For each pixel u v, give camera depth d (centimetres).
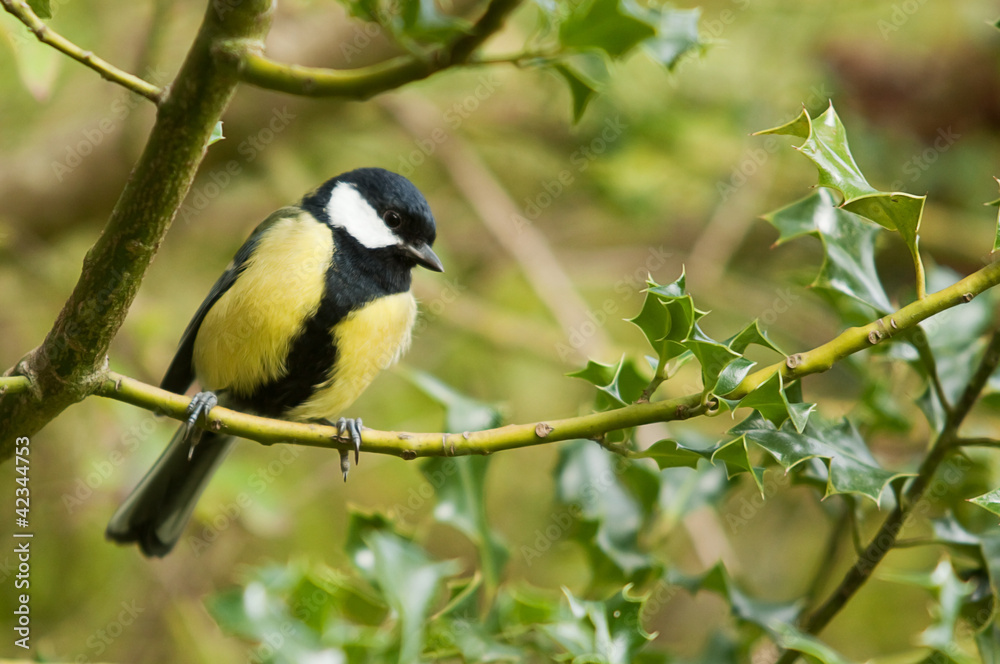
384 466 1092
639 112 1142
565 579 1002
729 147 1179
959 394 513
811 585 588
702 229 1263
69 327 430
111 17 1071
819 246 1208
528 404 1190
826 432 445
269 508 908
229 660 942
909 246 374
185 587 977
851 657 985
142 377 977
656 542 598
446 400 553
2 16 593
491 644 490
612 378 459
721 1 1207
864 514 584
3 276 1021
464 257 1291
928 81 1080
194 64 396
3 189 982
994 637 493
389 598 473
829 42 1115
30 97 1037
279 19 1049
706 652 547
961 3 1135
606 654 447
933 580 504
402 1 418
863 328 384
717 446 418
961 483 568
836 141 367
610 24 420
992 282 374
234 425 467
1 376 450
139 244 416
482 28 411
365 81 412
